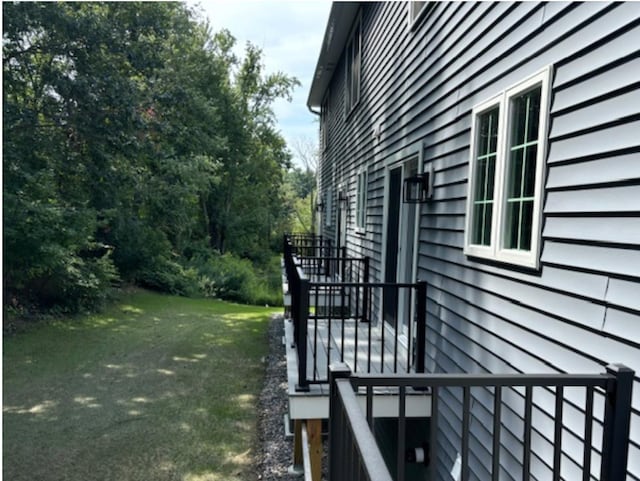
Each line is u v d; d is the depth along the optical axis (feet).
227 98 67.31
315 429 10.91
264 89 75.97
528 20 7.86
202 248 60.39
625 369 5.14
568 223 6.56
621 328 5.54
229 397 18.62
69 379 20.07
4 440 14.38
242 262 63.41
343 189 31.17
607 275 5.79
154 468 13.02
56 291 31.09
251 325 33.06
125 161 34.37
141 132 34.12
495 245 8.66
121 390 19.02
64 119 29.40
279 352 25.77
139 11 33.32
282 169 84.17
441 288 11.88
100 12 31.86
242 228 75.77
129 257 41.60
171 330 29.86
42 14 27.76
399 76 17.02
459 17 11.10
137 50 32.73
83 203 30.22
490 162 9.50
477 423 9.32
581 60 6.41
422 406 11.02
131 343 26.22
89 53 29.99
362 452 3.29
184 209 44.62
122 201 36.81
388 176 18.60
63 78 28.55
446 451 10.96
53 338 26.20
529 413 5.33
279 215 84.28
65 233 27.35
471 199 10.02
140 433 15.17
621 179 5.60
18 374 20.38
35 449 13.88
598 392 5.77
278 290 54.13
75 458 13.42
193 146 43.47
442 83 12.26
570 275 6.48
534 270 7.37
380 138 20.01
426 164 13.51
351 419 3.92
